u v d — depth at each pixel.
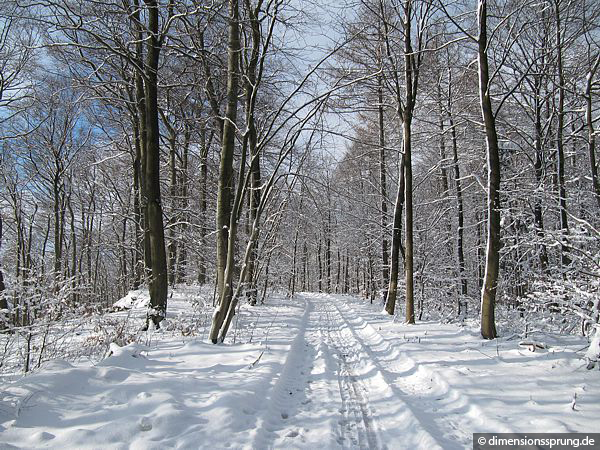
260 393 4.74
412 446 3.52
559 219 11.21
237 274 13.64
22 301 5.79
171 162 16.14
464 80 14.28
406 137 11.75
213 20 8.87
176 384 4.72
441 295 15.48
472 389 4.76
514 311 9.89
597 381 4.96
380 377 5.74
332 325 12.67
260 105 12.30
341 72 9.68
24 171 22.02
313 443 3.55
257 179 14.05
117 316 10.12
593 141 9.23
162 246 9.56
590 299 6.02
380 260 20.73
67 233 28.17
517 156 14.55
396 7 11.45
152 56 9.42
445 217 16.33
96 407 3.99
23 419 3.61
